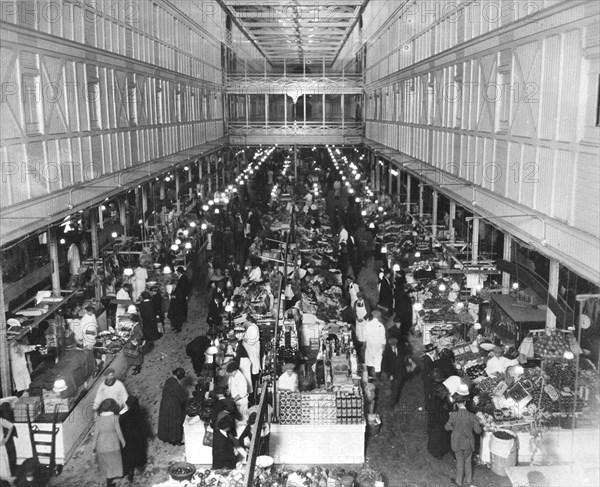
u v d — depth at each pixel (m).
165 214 30.52
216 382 14.86
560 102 13.16
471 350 15.95
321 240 27.56
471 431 12.16
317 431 13.12
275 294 19.42
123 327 17.86
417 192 34.88
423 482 12.43
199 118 40.47
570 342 13.28
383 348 16.72
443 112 24.73
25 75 14.83
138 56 25.91
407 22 33.38
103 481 12.60
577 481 10.98
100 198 19.48
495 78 17.59
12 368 14.18
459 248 22.78
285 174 49.72
